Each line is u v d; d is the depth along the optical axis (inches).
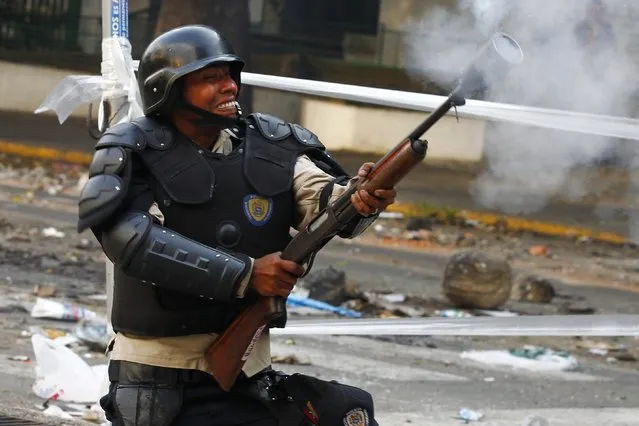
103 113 388.5
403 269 892.6
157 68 241.6
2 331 569.6
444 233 1128.2
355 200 229.3
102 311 646.5
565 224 1187.9
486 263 729.6
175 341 244.8
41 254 829.8
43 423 398.0
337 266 882.8
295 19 1600.6
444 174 1359.5
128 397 244.5
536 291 793.6
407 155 222.8
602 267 1000.9
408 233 1094.4
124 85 387.2
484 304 728.3
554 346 631.8
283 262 235.1
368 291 780.0
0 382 472.1
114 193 231.3
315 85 390.3
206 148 248.8
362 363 559.8
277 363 547.5
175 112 244.1
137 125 242.4
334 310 682.2
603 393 522.0
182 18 1331.2
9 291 685.9
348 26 1555.1
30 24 1736.0
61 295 685.3
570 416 475.2
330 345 597.3
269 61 1614.2
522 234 1163.3
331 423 241.9
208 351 243.8
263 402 248.8
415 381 528.7
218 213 242.2
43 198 1149.1
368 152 1521.9
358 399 244.7
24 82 1705.2
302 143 253.1
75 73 1708.9
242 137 253.3
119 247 232.7
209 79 243.1
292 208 251.4
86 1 1721.2
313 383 245.3
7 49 1731.1
